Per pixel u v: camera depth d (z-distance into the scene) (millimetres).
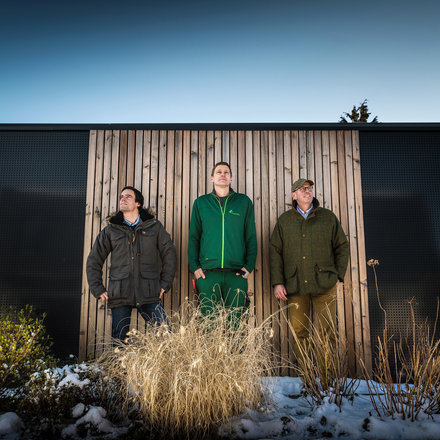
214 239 3205
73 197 3891
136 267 3102
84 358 3533
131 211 3299
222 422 1990
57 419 1983
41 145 3980
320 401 2404
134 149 3979
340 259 3170
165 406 1965
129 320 3094
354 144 4020
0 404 2168
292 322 3164
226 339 2328
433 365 2242
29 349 2646
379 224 3855
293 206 3389
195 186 3920
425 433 1925
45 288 3699
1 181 3900
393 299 3691
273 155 3992
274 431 1974
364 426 1997
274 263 3266
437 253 3807
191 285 3732
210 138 4008
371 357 3545
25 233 3811
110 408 2129
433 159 4004
